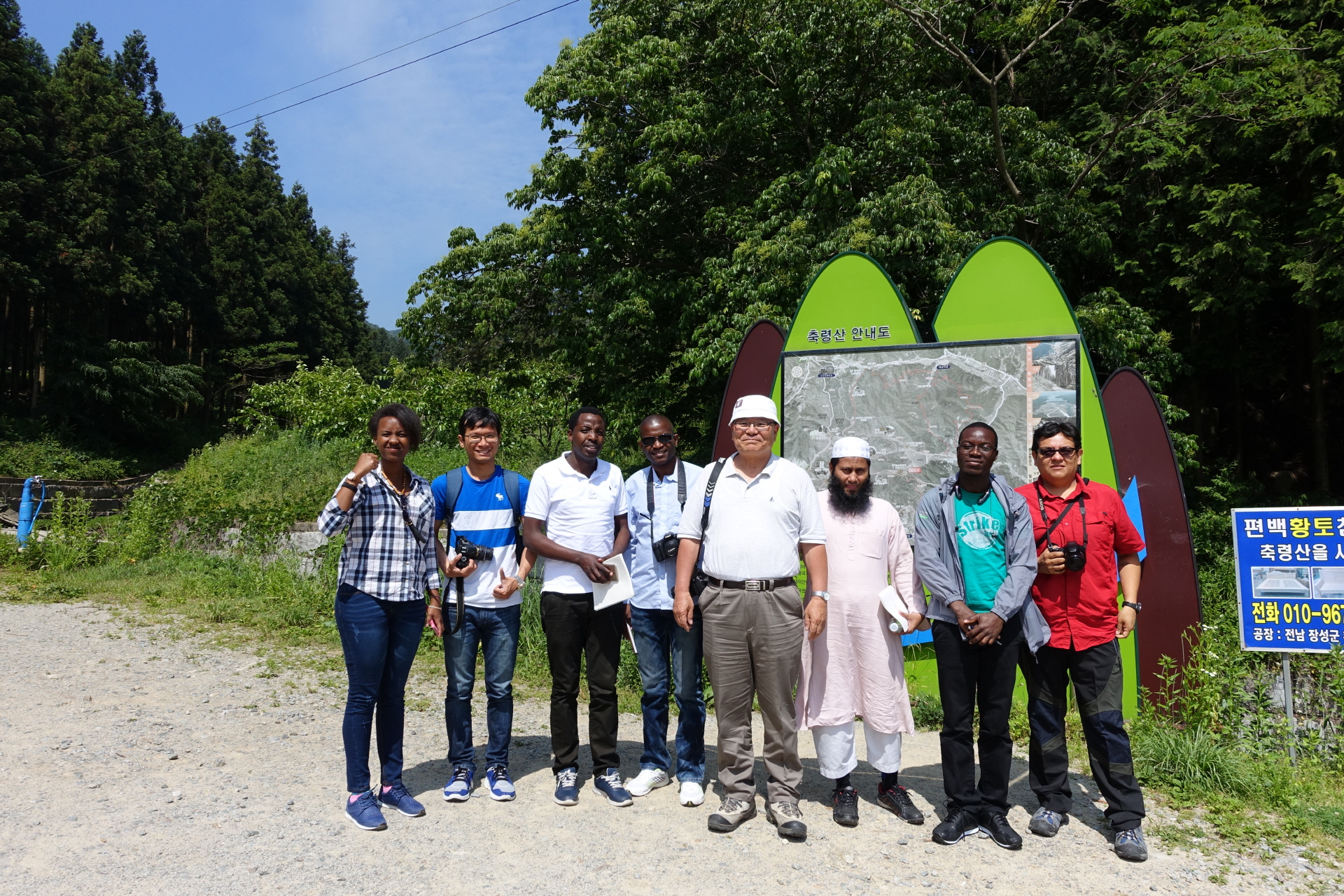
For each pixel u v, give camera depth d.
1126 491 5.57
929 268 10.40
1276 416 14.85
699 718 4.01
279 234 41.31
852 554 3.84
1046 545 3.70
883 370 6.03
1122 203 12.35
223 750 4.61
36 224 25.31
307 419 14.80
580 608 3.95
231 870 3.18
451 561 3.88
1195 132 11.40
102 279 27.44
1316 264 10.41
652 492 4.15
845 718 3.75
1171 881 3.28
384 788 3.82
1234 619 6.03
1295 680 5.20
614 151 12.88
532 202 13.78
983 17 11.44
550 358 14.19
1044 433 3.76
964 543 3.65
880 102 11.21
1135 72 11.62
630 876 3.20
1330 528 4.84
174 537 11.61
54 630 7.58
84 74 28.42
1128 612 3.72
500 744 3.98
